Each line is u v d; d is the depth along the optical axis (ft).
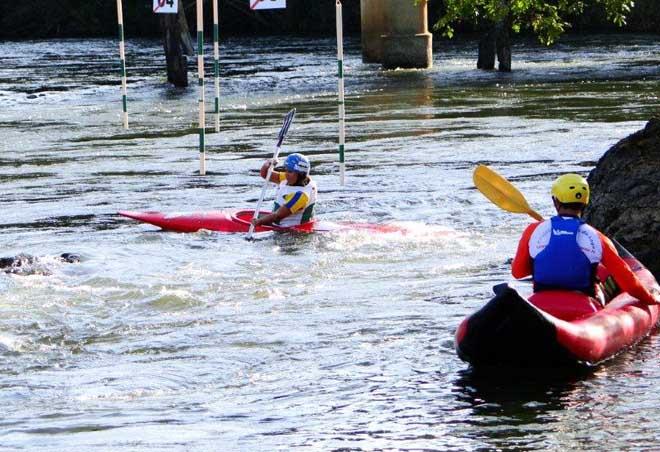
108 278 103.96
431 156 184.96
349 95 307.78
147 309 94.12
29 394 72.23
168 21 340.18
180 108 282.97
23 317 91.56
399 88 323.78
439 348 79.10
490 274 102.78
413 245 116.67
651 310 81.76
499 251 112.78
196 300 96.32
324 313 90.58
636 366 73.77
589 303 77.41
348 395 69.72
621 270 77.25
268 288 100.07
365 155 189.26
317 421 64.85
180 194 154.10
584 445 59.16
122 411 68.08
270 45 533.14
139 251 116.78
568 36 545.44
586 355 72.84
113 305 95.35
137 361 79.36
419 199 144.97
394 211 137.49
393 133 220.23
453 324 85.35
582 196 77.92
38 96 323.16
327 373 74.64
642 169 101.96
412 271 105.29
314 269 107.45
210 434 63.00
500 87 317.42
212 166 181.57
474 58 435.94
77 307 94.68
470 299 93.20
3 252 118.21
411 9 397.60
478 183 93.97
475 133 215.72
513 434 61.21
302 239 120.47
